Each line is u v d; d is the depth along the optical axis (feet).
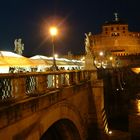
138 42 467.11
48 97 49.21
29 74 42.19
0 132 32.65
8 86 37.04
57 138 75.31
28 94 42.63
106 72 207.92
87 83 89.51
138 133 148.15
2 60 66.64
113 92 203.62
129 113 166.50
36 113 43.78
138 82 255.91
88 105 91.66
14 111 35.83
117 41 458.50
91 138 90.33
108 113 187.93
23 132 39.01
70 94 66.59
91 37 446.60
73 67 154.61
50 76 54.80
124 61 372.17
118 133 108.47
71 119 68.85
